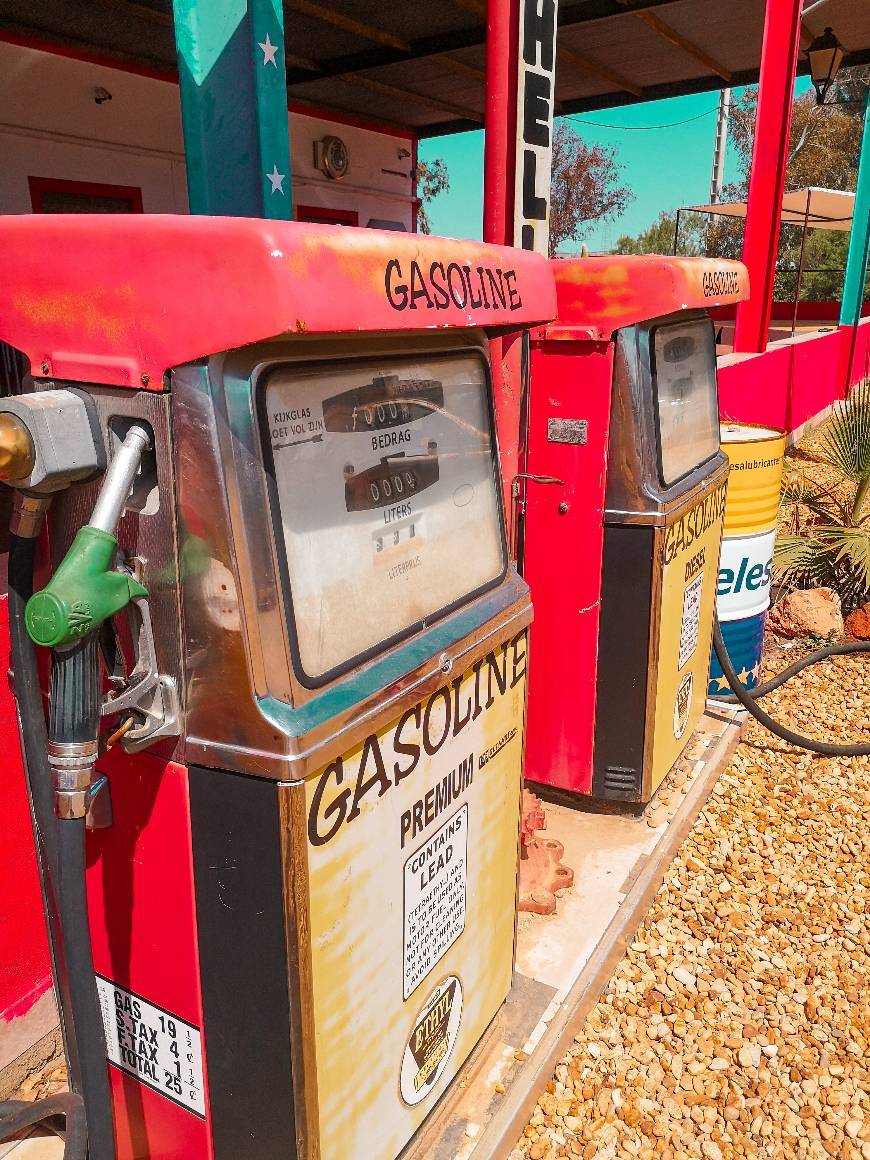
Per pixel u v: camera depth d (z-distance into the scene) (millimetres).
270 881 1358
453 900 1864
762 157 7496
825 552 5891
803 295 37375
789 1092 2430
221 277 1122
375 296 1238
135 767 1451
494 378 2482
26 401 1229
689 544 3205
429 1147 1980
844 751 4145
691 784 3607
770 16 7043
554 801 3445
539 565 3074
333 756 1365
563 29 8000
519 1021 2346
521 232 2508
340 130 12289
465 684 1757
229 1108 1563
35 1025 2250
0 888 2115
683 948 2914
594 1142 2219
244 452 1223
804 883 3297
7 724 2061
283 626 1290
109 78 8891
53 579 1223
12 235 1291
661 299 2680
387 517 1545
